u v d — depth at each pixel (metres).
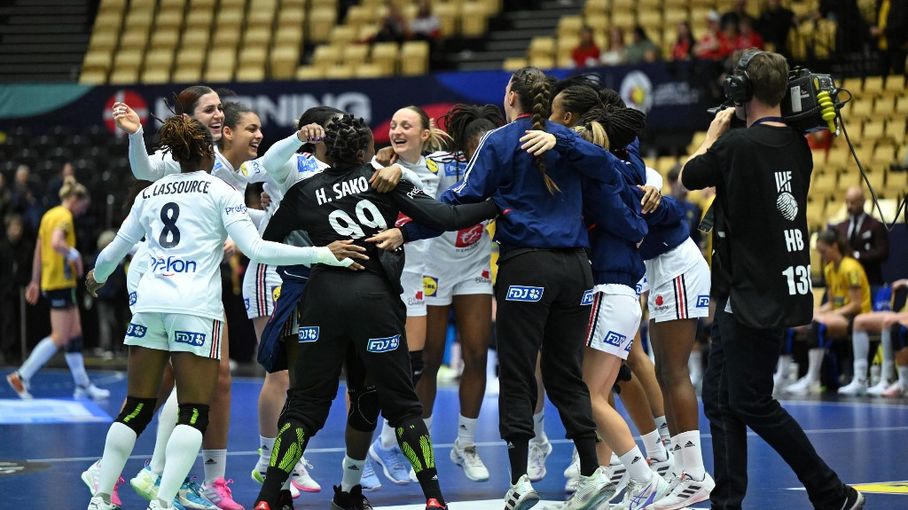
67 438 12.10
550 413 14.55
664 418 9.61
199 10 28.39
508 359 7.47
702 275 8.40
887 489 8.79
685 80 20.84
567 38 25.25
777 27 22.19
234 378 19.08
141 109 23.53
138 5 28.52
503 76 21.88
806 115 7.21
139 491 7.67
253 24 27.75
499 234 7.59
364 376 7.82
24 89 23.97
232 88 22.94
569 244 7.46
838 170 20.17
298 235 8.16
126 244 7.61
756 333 7.09
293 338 7.93
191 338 7.25
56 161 23.41
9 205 21.89
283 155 7.74
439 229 7.34
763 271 7.05
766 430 7.13
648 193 7.98
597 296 7.93
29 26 29.36
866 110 21.38
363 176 7.43
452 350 19.05
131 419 7.41
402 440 7.34
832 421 13.12
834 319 16.33
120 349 21.97
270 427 8.77
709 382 7.72
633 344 9.58
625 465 7.89
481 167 7.47
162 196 7.46
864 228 16.58
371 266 7.30
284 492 7.77
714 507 7.46
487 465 10.39
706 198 17.34
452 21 27.05
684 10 25.30
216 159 8.49
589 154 7.35
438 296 9.59
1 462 10.43
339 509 8.02
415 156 9.45
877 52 22.23
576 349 7.61
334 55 26.14
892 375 16.09
